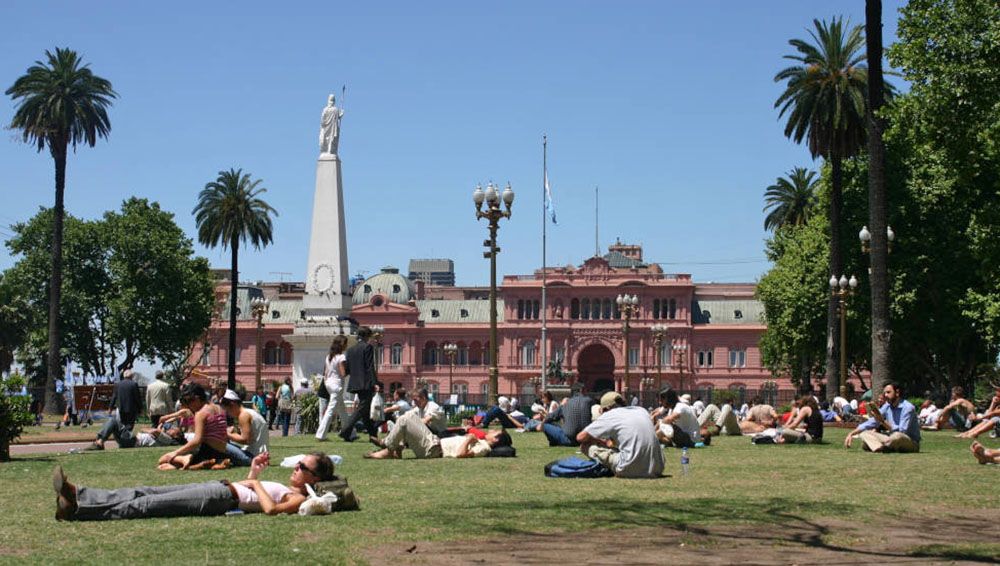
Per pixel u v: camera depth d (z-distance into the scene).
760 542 11.48
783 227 92.00
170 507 12.77
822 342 73.69
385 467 20.08
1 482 17.11
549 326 147.00
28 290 94.25
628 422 18.12
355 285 175.25
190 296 97.69
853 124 57.53
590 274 147.88
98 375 97.75
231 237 81.62
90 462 21.39
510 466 20.39
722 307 149.62
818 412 29.00
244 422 21.06
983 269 44.19
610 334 146.12
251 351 156.25
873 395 37.91
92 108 72.81
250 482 13.34
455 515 13.19
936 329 61.78
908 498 15.34
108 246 95.75
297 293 167.12
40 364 97.62
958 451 25.12
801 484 17.16
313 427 41.38
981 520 13.34
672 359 145.50
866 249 47.94
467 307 156.38
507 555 10.56
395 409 28.94
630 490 16.19
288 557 10.19
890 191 60.56
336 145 48.59
